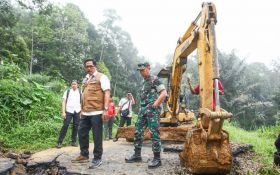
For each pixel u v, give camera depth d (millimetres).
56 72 28750
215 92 4473
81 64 33125
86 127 5344
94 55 43094
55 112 9430
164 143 7297
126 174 4684
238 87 27734
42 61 34281
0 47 23531
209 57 4809
